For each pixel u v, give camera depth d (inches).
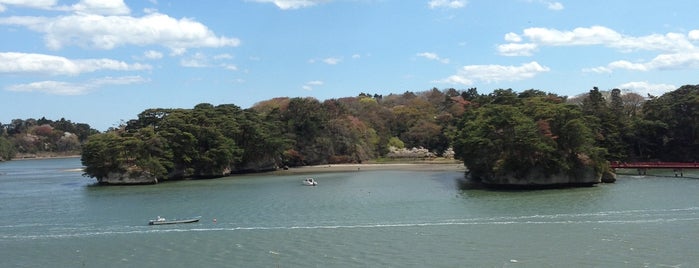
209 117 6599.4
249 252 2079.2
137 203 3727.9
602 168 4143.7
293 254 2025.1
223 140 6294.3
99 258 2060.8
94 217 3078.2
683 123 6008.9
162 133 5861.2
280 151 7209.6
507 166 4084.6
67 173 7475.4
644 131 6008.9
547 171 4052.7
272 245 2192.4
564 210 2908.5
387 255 1971.0
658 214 2709.2
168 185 5182.1
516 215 2780.5
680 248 1975.9
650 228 2351.1
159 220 2780.5
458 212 2935.5
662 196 3403.1
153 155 5629.9
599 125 5231.3
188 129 6058.1
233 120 6776.6
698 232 2247.8
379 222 2677.2
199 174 6186.0
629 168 5334.6
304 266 1847.9
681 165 4899.1
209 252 2102.6
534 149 3959.2
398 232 2402.8
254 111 7613.2
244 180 5634.8
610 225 2440.9
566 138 4094.5
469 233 2342.5
